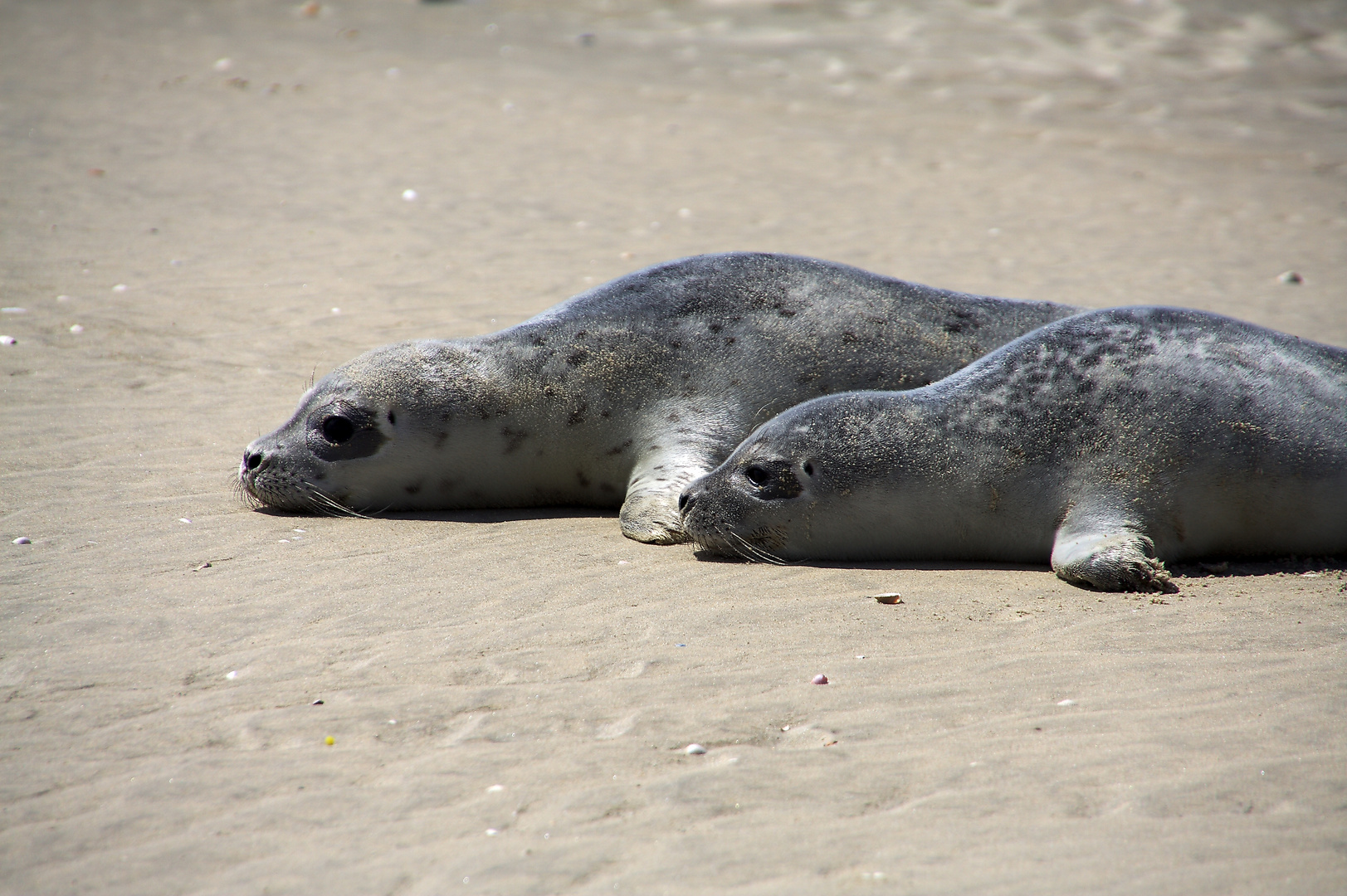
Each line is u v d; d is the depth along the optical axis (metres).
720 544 20.62
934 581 19.45
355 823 12.22
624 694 15.08
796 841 11.84
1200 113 72.31
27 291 33.34
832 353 23.62
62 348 29.27
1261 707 14.46
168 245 38.91
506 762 13.41
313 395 23.50
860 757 13.48
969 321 24.02
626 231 44.34
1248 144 65.31
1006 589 18.95
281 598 17.95
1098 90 77.25
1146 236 46.81
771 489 20.41
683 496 20.89
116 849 11.85
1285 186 56.47
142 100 61.44
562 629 17.08
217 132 56.19
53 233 39.22
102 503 21.55
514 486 23.86
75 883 11.34
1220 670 15.55
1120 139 65.75
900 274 39.78
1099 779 12.91
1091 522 19.58
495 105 66.75
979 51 85.88
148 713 14.49
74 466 23.03
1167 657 15.99
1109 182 56.38
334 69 73.19
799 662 16.02
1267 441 19.55
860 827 12.09
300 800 12.65
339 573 19.09
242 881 11.34
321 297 34.56
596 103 68.94
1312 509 19.73
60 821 12.30
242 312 32.94
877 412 20.75
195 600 17.78
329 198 46.38
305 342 30.75
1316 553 20.33
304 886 11.24
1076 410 20.12
